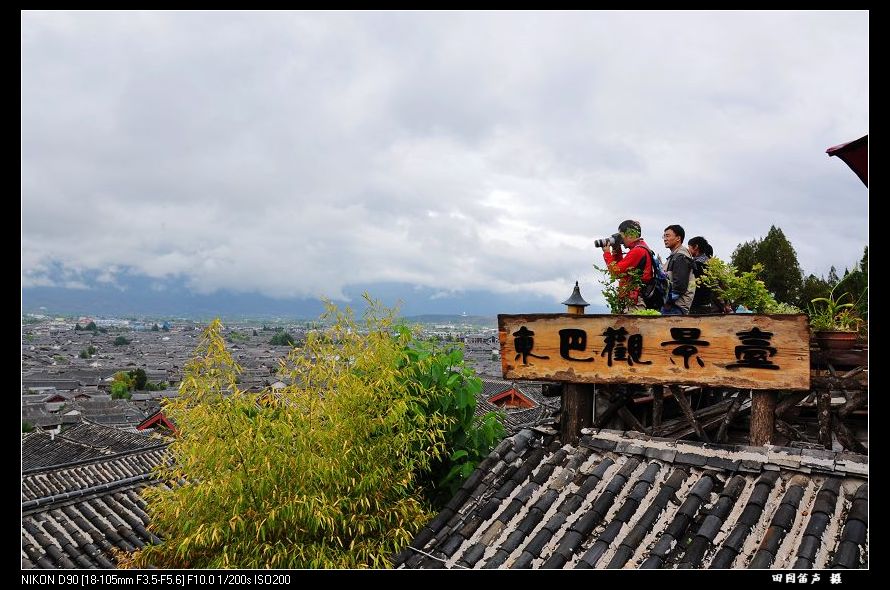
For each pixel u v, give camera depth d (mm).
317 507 5613
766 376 4406
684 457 4773
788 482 4324
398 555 5188
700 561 3969
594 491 4852
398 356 6320
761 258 18812
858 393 4371
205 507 5895
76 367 115062
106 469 16984
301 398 6066
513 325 5367
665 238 6453
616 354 4961
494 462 5691
